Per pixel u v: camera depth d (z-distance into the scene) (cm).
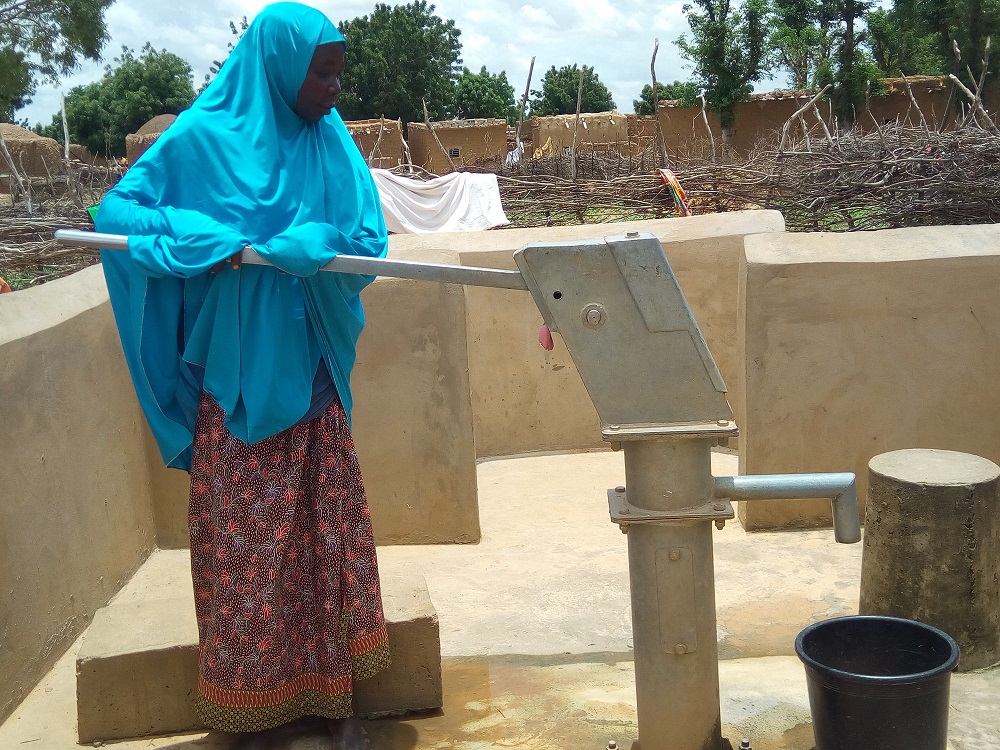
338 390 274
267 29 262
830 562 423
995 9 2223
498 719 309
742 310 452
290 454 268
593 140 2306
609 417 237
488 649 364
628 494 247
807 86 2503
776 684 321
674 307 230
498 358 599
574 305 232
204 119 262
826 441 449
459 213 945
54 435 363
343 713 280
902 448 447
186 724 307
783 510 459
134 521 442
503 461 601
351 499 276
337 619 276
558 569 437
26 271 565
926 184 674
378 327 454
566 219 808
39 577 346
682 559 246
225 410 261
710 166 769
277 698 272
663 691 254
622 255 228
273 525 265
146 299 266
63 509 368
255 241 256
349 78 4378
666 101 2511
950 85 2228
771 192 730
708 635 253
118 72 4284
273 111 265
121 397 433
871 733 253
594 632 375
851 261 434
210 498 270
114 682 302
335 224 268
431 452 465
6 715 321
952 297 434
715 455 589
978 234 446
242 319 259
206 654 273
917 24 2503
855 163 709
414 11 4500
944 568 332
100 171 1016
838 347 441
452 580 432
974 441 443
